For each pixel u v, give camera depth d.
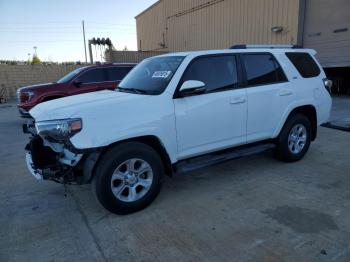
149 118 3.52
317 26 12.05
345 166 4.89
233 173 4.75
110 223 3.38
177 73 3.82
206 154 4.18
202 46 19.61
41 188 4.45
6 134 8.53
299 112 5.19
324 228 3.11
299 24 12.59
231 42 16.83
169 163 3.79
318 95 5.22
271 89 4.59
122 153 3.38
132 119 3.43
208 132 4.04
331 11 11.43
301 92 4.96
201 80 3.99
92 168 3.31
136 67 4.87
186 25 21.14
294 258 2.66
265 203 3.71
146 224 3.33
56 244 3.02
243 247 2.85
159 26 25.27
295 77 4.94
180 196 4.00
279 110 4.72
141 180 3.62
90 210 3.71
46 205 3.88
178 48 22.67
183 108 3.77
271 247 2.83
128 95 3.75
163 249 2.88
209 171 4.86
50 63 21.36
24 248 2.97
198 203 3.78
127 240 3.05
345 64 11.22
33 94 8.75
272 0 13.79
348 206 3.56
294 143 5.07
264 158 5.39
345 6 10.92
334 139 6.52
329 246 2.81
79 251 2.90
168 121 3.65
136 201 3.55
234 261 2.66
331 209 3.50
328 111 5.49
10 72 19.78
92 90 9.33
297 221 3.27
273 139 4.88
